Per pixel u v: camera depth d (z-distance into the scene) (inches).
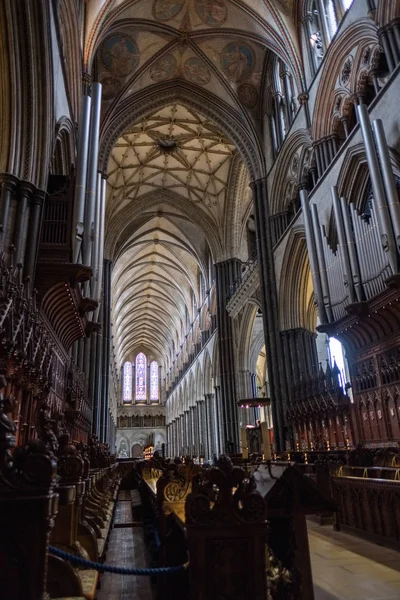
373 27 499.8
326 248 548.7
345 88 566.6
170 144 1118.4
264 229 821.2
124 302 1936.5
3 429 98.4
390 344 455.8
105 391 1011.9
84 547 169.9
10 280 253.6
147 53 836.0
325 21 626.8
